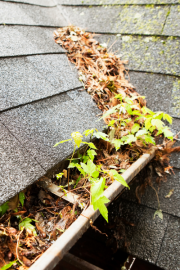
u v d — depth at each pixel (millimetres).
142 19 1956
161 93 1676
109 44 2018
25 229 996
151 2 1985
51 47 1822
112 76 1837
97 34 2100
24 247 950
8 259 893
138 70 1811
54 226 1039
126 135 1528
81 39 2008
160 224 1440
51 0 2441
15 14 1862
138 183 1540
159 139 1567
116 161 1449
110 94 1738
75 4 2334
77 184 1251
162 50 1786
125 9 2074
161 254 1389
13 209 1013
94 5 2240
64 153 1181
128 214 1523
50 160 1106
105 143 1490
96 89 1685
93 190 906
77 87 1639
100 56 1931
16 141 1065
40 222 1066
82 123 1409
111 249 1611
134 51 1886
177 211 1425
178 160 1499
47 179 1138
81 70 1802
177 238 1383
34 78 1425
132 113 1446
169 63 1724
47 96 1375
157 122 1234
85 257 1760
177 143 1512
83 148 1342
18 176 962
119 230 1524
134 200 1531
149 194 1515
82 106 1535
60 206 1145
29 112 1226
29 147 1084
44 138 1170
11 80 1302
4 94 1199
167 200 1467
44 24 2012
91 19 2189
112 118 1600
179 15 1838
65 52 1896
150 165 1543
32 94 1313
